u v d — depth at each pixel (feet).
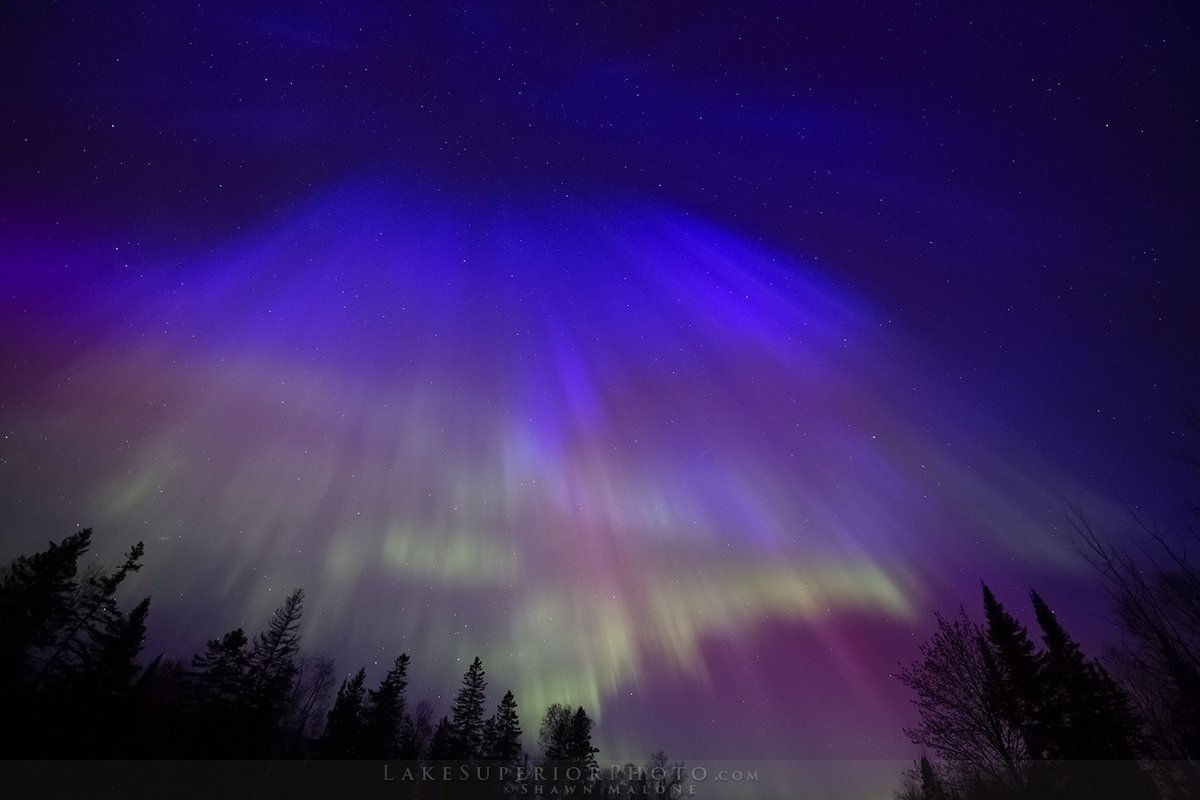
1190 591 21.98
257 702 134.72
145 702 137.18
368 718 152.56
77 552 117.39
